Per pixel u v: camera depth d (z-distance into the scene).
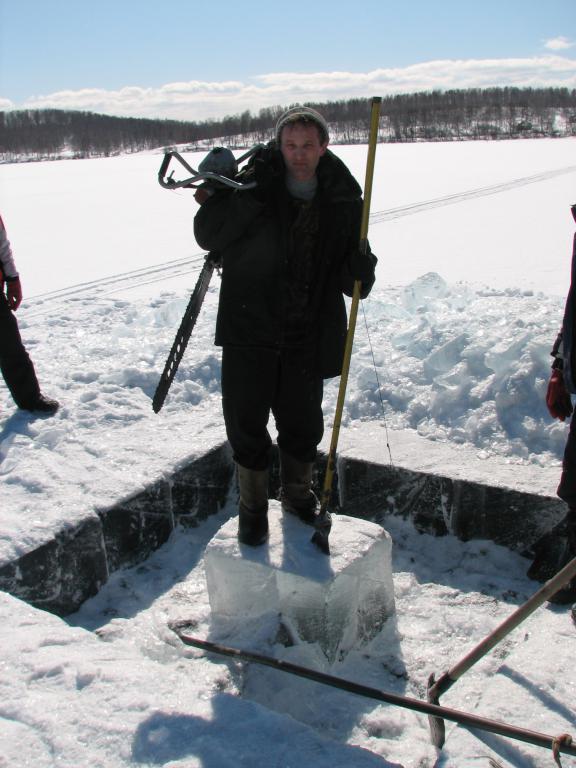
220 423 4.27
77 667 2.30
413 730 2.49
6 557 2.95
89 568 3.28
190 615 3.11
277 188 2.59
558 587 2.06
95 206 21.98
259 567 2.82
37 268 12.27
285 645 2.81
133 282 10.81
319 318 2.80
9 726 2.08
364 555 2.87
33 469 3.65
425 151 46.53
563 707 2.24
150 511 3.58
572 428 3.04
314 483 3.89
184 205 21.62
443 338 4.61
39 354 5.46
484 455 3.78
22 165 52.88
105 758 1.97
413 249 13.61
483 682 2.68
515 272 11.33
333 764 1.94
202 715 2.12
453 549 3.55
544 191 21.75
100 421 4.25
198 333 5.57
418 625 3.09
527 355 4.07
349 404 4.32
